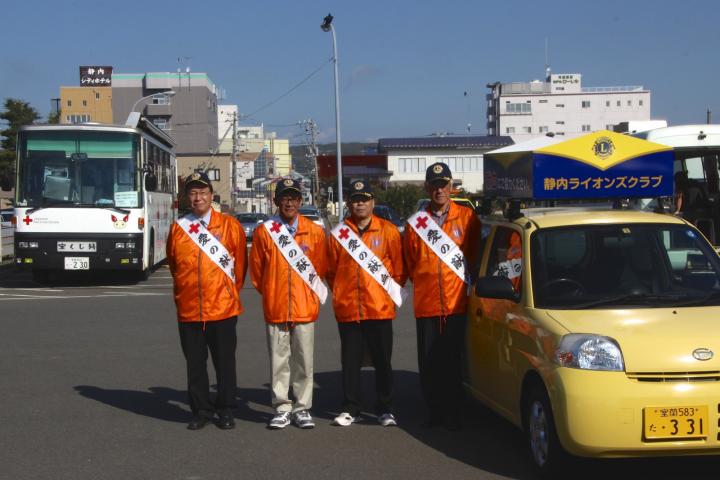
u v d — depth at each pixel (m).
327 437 7.09
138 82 95.44
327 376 9.63
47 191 19.34
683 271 6.58
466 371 7.46
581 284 6.43
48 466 6.29
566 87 114.56
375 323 7.30
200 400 7.34
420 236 7.21
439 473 6.07
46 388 8.98
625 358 5.39
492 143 75.44
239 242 7.32
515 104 113.88
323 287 7.31
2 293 18.38
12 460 6.45
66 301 16.69
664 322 5.74
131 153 19.61
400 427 7.42
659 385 5.31
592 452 5.34
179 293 7.22
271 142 128.88
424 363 7.26
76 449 6.75
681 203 13.93
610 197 7.46
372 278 7.25
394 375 9.68
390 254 7.33
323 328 12.95
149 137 21.22
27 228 19.19
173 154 27.64
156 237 22.59
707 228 14.86
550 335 5.75
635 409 5.28
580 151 7.37
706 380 5.36
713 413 5.30
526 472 6.07
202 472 6.13
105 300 16.86
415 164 75.56
